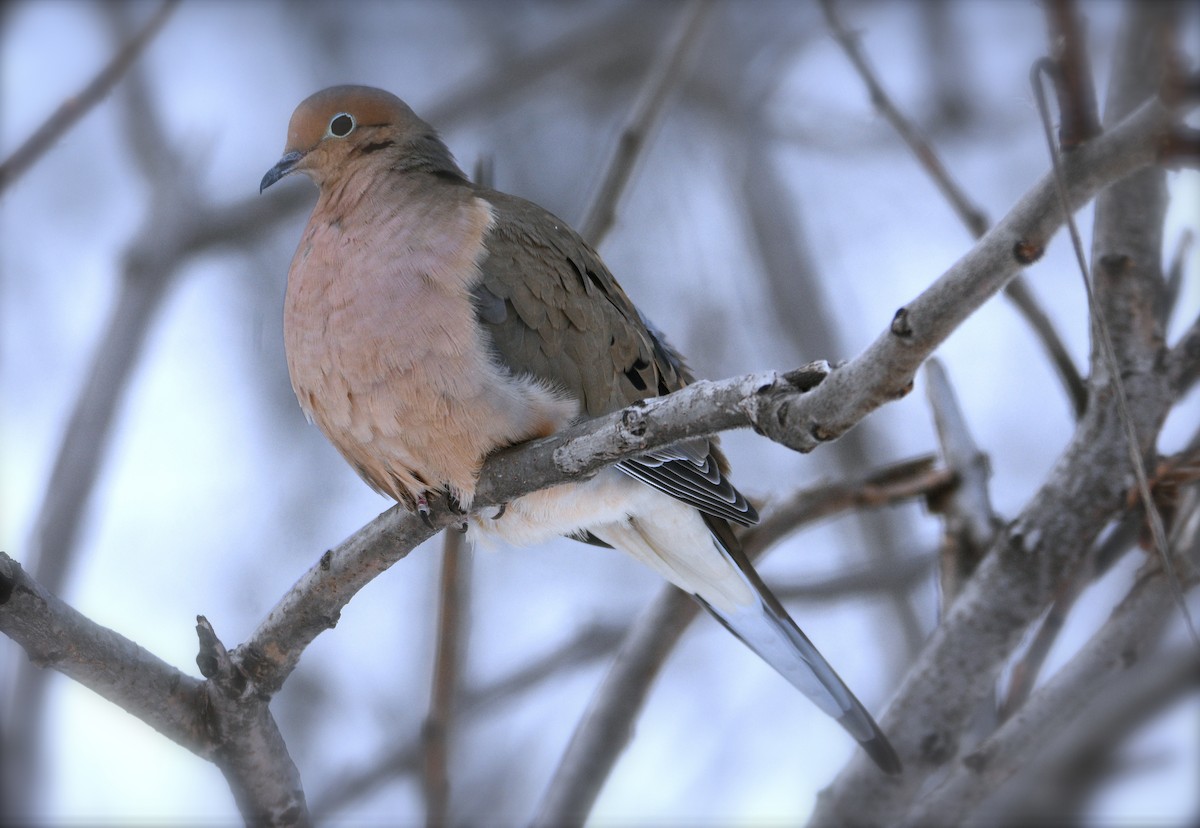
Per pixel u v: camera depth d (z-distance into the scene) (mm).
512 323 8750
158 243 12305
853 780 8766
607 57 18297
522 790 13211
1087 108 5297
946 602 9312
